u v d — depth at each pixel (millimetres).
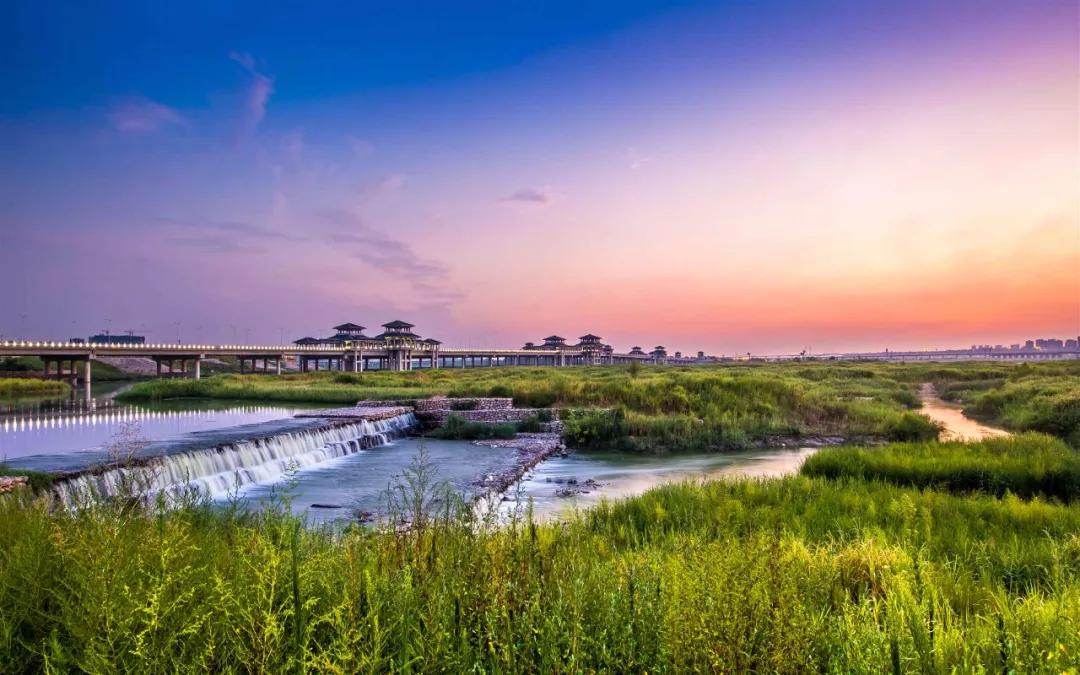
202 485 18531
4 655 3434
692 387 38438
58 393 69938
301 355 121062
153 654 3070
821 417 34875
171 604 3330
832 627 4098
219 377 76562
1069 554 7992
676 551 6469
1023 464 15766
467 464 24062
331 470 23359
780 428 31781
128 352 73125
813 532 9531
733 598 3703
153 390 58188
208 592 3809
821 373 77250
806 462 18172
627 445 28750
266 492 18906
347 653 3135
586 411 33094
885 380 70562
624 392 38219
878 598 5551
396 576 4379
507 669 3320
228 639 3348
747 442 28891
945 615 4988
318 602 3873
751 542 4672
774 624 3512
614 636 3641
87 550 3945
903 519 10547
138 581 3592
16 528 5672
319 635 3707
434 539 5133
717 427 31156
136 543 4453
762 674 3344
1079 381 46750
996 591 6531
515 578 4398
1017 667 3832
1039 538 9414
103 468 14859
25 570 4246
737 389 37781
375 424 32438
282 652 3262
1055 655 3816
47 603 4070
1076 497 14070
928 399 57906
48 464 18875
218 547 5422
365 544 5551
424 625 3646
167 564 3934
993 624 4539
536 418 34562
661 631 3598
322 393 54750
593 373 80875
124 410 46562
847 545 8266
